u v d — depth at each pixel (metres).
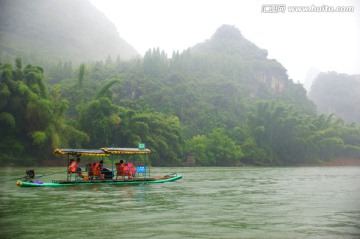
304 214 10.53
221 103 105.44
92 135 48.91
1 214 10.18
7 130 41.09
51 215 10.05
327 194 16.47
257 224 8.93
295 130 71.69
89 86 85.94
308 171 45.25
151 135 56.25
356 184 22.89
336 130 80.81
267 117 72.19
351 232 8.08
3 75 40.47
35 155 43.09
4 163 40.03
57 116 44.03
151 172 37.03
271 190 18.33
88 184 19.48
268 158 69.50
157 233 7.80
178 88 105.88
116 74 106.62
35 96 40.31
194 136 79.44
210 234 7.76
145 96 99.25
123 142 51.84
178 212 10.70
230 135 76.94
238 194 16.12
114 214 10.25
